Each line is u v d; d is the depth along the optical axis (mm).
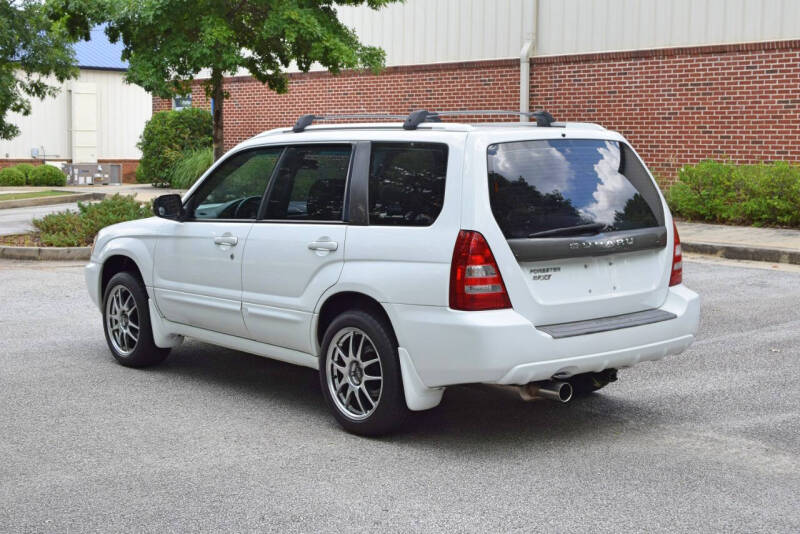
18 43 23641
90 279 7730
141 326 7324
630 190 5758
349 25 23219
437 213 5277
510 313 5137
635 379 7043
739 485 4812
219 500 4629
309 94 24438
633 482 4863
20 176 31594
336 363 5812
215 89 16000
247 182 6570
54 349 8094
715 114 17625
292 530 4250
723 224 16141
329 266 5785
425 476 4977
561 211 5375
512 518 4383
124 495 4695
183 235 6914
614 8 18828
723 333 8547
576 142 5629
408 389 5387
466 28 21172
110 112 39094
